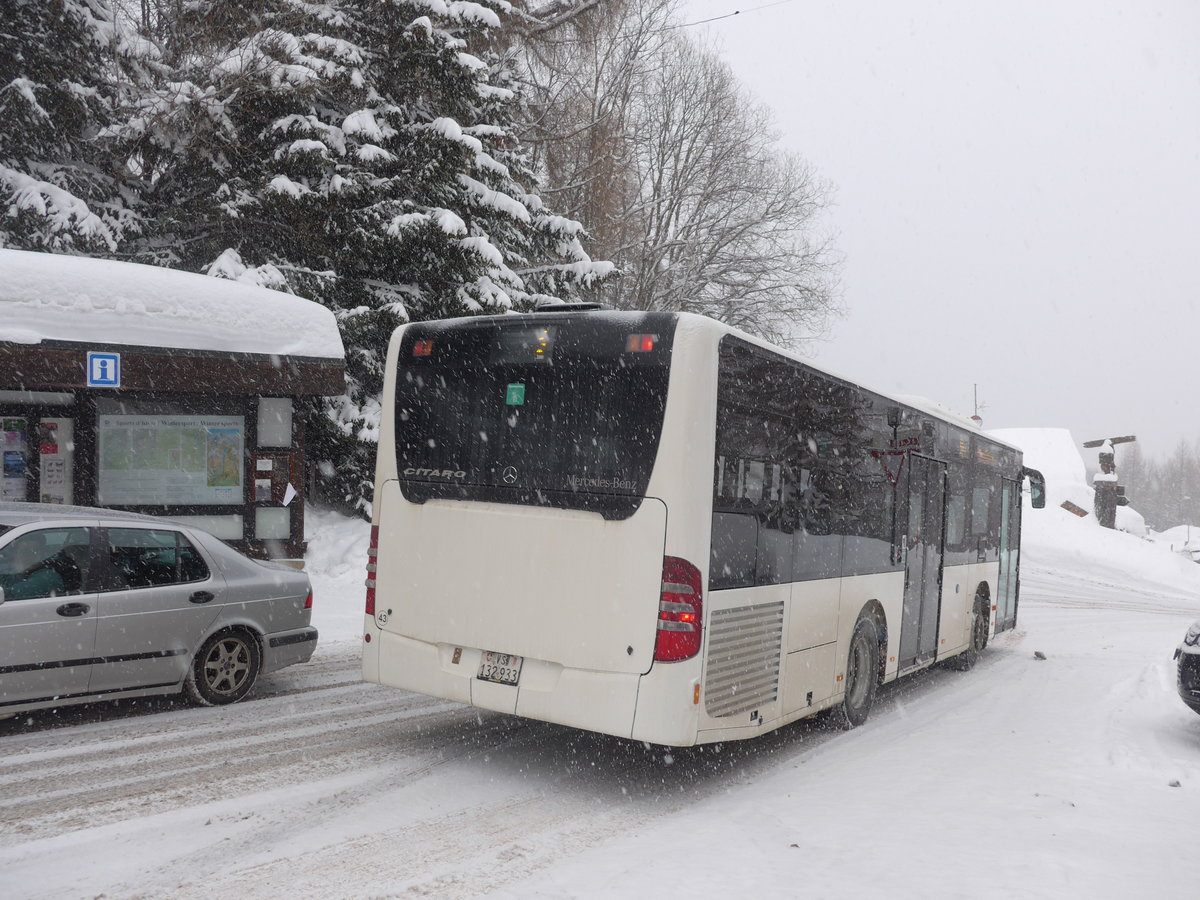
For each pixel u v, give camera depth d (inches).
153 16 847.7
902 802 247.0
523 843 209.8
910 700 425.4
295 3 741.3
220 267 661.9
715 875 189.8
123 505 566.3
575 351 258.7
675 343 246.5
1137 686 458.0
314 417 722.8
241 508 597.9
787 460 290.0
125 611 293.3
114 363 524.4
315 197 700.0
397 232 723.4
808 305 1433.3
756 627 270.7
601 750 299.1
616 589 243.6
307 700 341.1
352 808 227.1
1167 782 266.4
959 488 491.2
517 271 908.0
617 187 1304.1
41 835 197.8
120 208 734.5
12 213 656.4
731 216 1444.4
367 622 287.6
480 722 323.3
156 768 249.0
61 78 717.9
